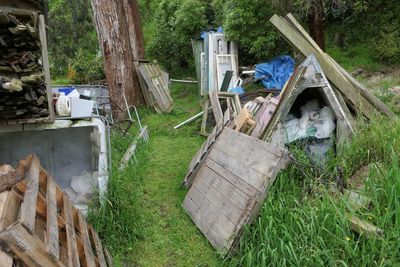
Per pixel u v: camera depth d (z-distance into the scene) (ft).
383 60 26.71
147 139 20.39
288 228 8.21
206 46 29.89
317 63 11.86
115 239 10.31
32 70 10.05
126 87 26.48
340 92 12.85
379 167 8.99
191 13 36.68
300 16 27.86
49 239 5.98
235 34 28.53
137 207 11.64
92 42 48.19
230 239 9.26
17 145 13.44
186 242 10.48
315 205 8.61
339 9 29.58
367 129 11.42
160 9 40.73
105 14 25.41
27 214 5.74
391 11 27.50
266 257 8.02
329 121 12.40
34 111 10.57
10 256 5.02
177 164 16.89
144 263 9.82
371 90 18.30
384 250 7.11
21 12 9.72
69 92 14.51
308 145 12.17
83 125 11.45
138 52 32.55
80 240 8.17
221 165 11.55
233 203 10.01
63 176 13.79
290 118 13.14
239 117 13.82
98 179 11.30
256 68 27.12
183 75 39.63
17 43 9.71
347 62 27.94
